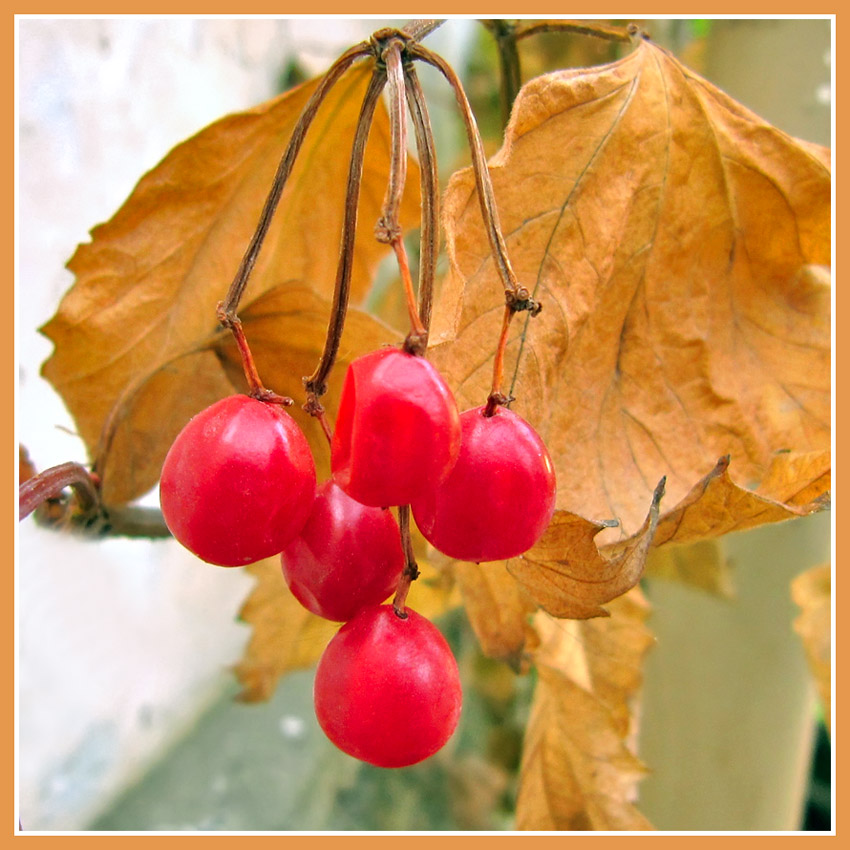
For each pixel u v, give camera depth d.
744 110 0.10
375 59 0.08
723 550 0.13
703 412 0.10
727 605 0.14
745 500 0.09
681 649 0.14
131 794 0.20
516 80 0.11
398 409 0.08
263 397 0.08
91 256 0.11
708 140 0.10
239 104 0.21
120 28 0.16
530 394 0.09
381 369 0.08
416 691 0.08
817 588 0.13
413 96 0.08
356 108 0.11
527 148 0.09
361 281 0.12
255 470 0.08
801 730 0.14
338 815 0.23
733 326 0.11
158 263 0.11
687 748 0.15
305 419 0.11
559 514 0.08
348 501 0.09
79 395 0.11
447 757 0.23
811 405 0.11
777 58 0.13
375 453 0.08
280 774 0.24
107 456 0.11
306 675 0.26
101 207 0.16
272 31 0.22
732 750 0.14
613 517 0.10
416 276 0.18
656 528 0.08
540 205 0.09
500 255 0.08
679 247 0.10
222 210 0.11
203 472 0.08
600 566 0.09
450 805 0.23
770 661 0.14
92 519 0.11
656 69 0.10
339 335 0.08
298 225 0.12
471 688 0.22
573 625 0.12
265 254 0.12
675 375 0.10
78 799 0.18
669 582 0.14
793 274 0.11
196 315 0.11
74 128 0.15
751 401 0.11
